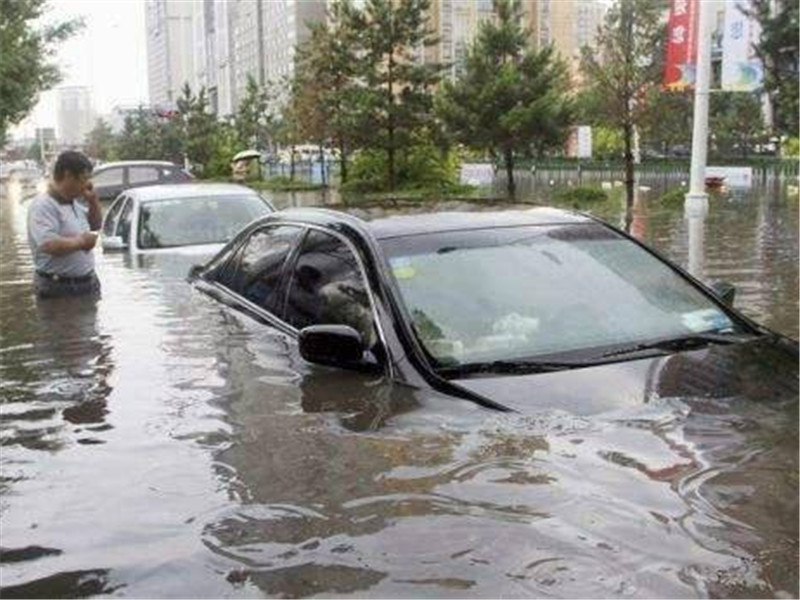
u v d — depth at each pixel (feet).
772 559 8.30
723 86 79.77
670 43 73.97
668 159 160.56
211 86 447.01
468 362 13.21
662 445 10.75
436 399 12.53
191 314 20.04
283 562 8.84
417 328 13.79
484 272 14.84
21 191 148.87
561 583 8.05
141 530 9.81
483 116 110.01
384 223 16.17
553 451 10.74
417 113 127.44
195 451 12.00
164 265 30.09
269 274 18.66
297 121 151.74
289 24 335.67
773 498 9.43
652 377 12.57
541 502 9.59
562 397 12.11
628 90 96.63
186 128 222.07
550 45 127.34
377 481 10.43
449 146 127.03
